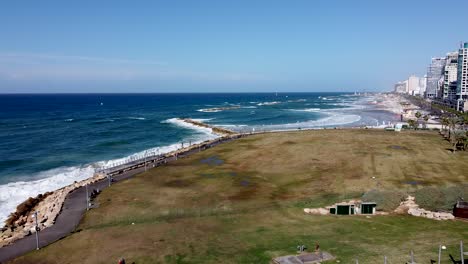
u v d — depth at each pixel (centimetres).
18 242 3925
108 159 8700
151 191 5675
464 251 3378
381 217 4447
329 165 7025
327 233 3947
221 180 6212
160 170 7025
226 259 3347
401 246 3541
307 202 4975
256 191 5572
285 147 8844
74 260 3441
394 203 4753
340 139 9894
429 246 3522
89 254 3544
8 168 7881
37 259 3497
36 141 11275
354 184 5778
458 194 4888
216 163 7488
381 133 11112
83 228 4262
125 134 12769
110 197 5419
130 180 6359
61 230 4247
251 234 3947
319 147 8750
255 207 4856
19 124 16012
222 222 4350
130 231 4100
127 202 5169
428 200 4797
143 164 7562
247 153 8338
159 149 9756
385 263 3088
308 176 6322
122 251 3581
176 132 13250
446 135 10706
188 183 6081
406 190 5272
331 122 16150
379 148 8612
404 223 4225
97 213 4756
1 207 5497
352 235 3872
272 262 3262
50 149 9969
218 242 3750
